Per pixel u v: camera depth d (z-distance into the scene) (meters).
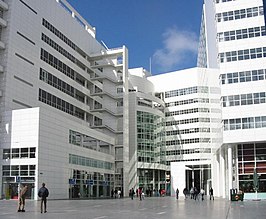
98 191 70.94
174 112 109.94
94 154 70.06
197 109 106.81
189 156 105.94
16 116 52.91
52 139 54.59
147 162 93.06
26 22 60.97
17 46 58.16
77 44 78.94
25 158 51.28
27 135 51.72
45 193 23.17
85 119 80.44
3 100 54.53
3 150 52.88
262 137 53.72
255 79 55.56
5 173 52.12
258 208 28.73
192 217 19.78
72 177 60.41
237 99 55.94
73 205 34.31
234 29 57.75
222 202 42.81
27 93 59.69
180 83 110.38
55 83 68.50
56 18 70.75
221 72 57.41
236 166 56.78
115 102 85.56
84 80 82.25
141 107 94.69
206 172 104.81
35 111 51.84
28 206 31.53
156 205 35.00
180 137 107.88
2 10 57.69
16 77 57.47
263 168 54.84
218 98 107.50
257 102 54.88
